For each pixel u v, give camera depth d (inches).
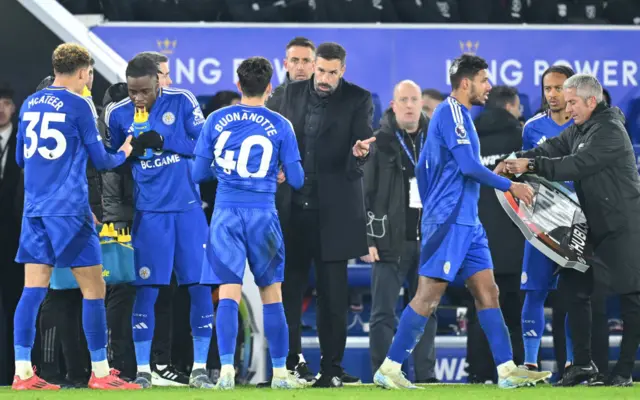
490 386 1032.8
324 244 1026.1
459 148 912.9
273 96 1098.7
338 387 1012.5
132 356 1115.9
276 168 938.1
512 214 1045.8
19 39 1197.1
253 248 928.3
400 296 1299.2
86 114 961.5
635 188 1025.5
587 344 1047.6
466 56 933.8
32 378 962.7
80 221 964.6
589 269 1046.4
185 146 1016.9
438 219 925.8
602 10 1502.2
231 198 924.6
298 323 1071.6
